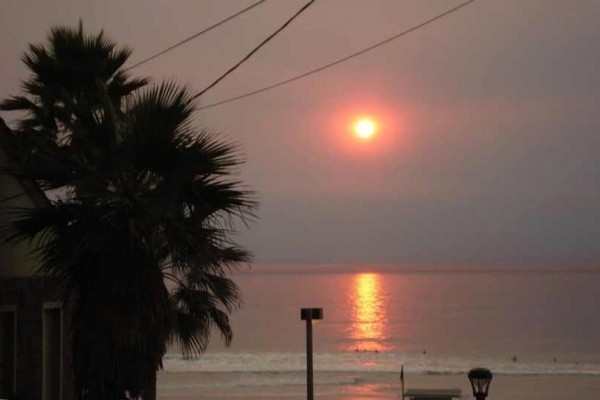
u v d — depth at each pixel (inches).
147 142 625.3
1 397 825.5
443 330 5329.7
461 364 3415.4
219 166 649.6
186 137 644.7
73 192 658.2
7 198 837.8
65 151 693.9
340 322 5989.2
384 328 5531.5
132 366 629.6
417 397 1148.5
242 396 2468.0
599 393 2576.3
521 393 2583.7
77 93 848.9
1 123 847.1
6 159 844.0
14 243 758.5
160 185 642.8
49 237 690.2
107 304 609.6
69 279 650.2
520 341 4638.3
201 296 733.9
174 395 2492.6
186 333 719.7
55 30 859.4
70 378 911.0
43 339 885.2
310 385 789.9
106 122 672.4
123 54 879.1
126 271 614.9
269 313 6973.4
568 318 6082.7
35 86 863.7
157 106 647.1
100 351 614.9
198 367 3277.6
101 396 636.1
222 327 763.4
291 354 3878.0
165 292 632.4
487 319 6058.1
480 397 876.6
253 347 4429.1
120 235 627.2
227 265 740.7
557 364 3440.0
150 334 625.9
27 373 864.9
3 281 836.6
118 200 638.5
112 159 629.9
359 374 3016.7
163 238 657.0
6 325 850.1
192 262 666.8
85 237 617.3
